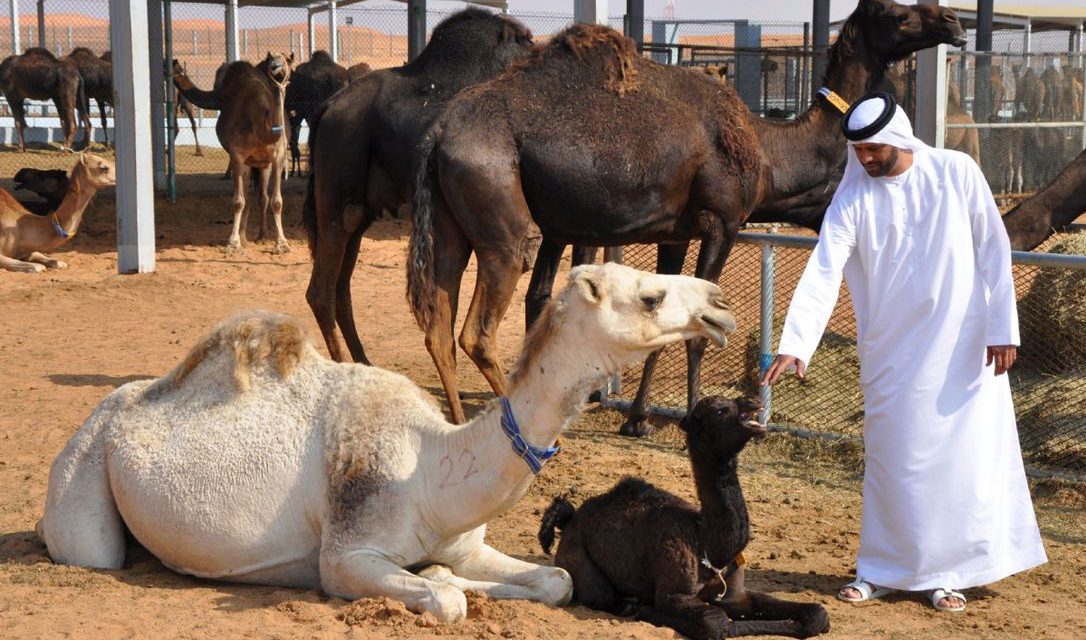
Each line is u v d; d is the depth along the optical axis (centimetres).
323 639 453
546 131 802
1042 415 835
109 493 549
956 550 550
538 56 827
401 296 1499
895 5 906
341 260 971
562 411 473
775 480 784
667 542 495
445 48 953
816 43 2392
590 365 466
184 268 1638
